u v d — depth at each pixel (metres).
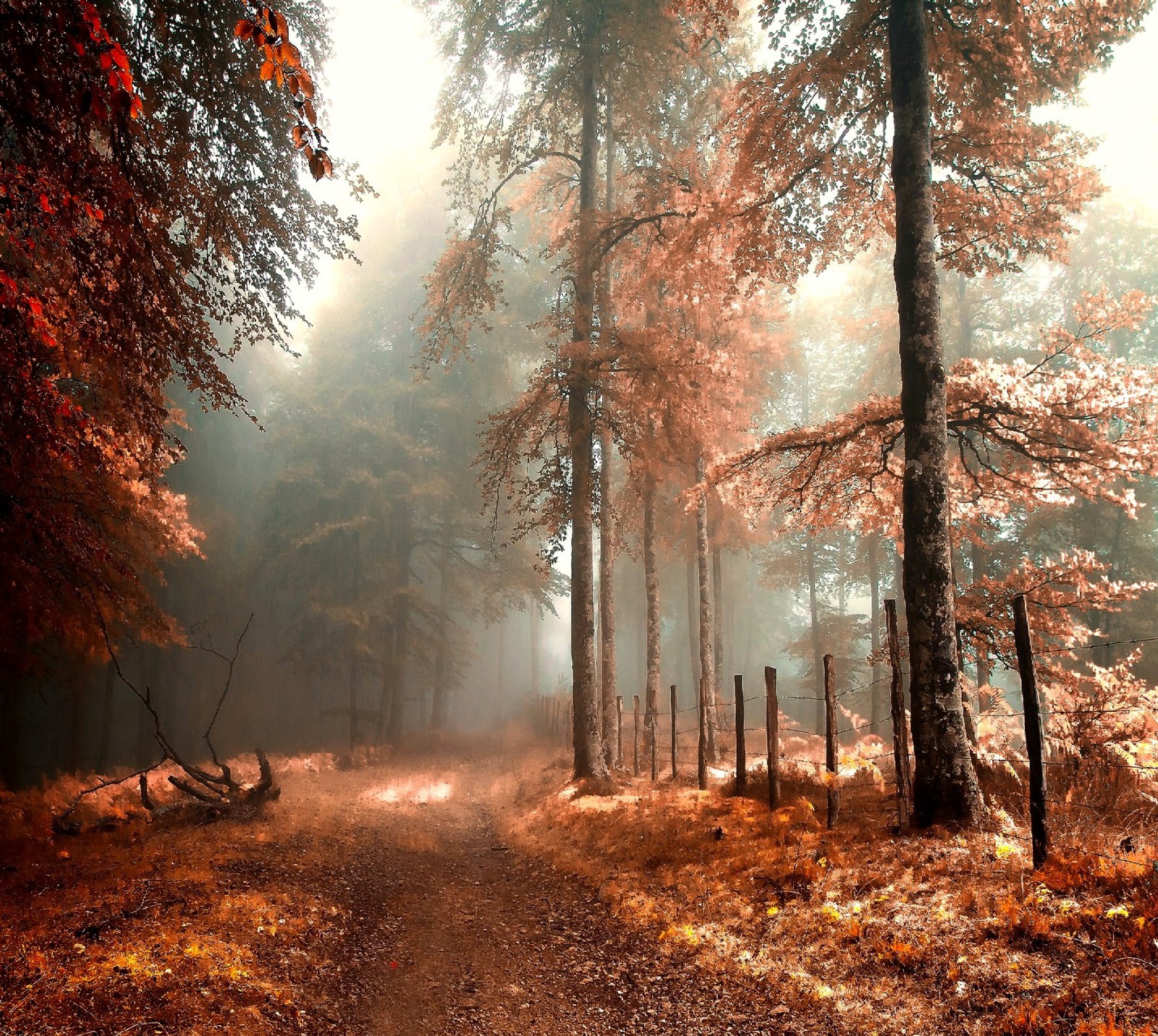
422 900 8.07
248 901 6.59
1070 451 9.33
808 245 11.29
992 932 4.68
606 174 19.72
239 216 8.73
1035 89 10.05
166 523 11.34
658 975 5.71
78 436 6.43
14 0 3.90
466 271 16.38
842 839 7.46
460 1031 4.91
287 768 19.16
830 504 11.82
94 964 4.81
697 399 14.14
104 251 5.61
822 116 9.95
